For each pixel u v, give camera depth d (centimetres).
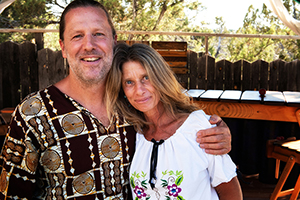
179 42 455
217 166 133
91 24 127
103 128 136
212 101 306
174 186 130
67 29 128
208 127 137
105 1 931
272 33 911
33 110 127
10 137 125
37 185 135
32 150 125
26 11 967
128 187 144
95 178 133
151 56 137
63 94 133
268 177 336
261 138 343
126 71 138
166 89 140
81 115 132
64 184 129
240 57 939
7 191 124
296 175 320
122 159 139
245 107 300
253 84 457
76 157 130
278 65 448
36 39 486
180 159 131
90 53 126
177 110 146
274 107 290
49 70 472
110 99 138
